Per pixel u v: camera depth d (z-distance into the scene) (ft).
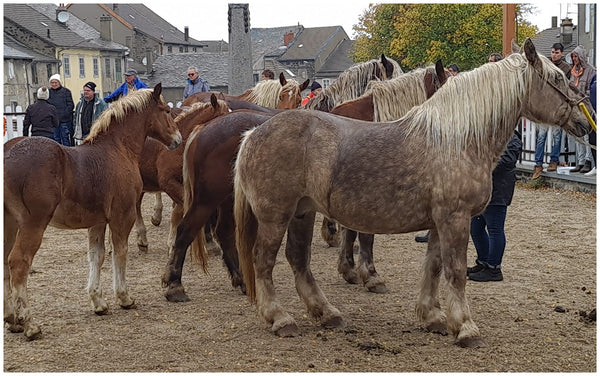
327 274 22.72
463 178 14.87
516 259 24.47
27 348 15.35
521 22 120.47
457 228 14.98
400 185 15.19
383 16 130.93
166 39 265.34
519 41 116.88
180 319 17.70
